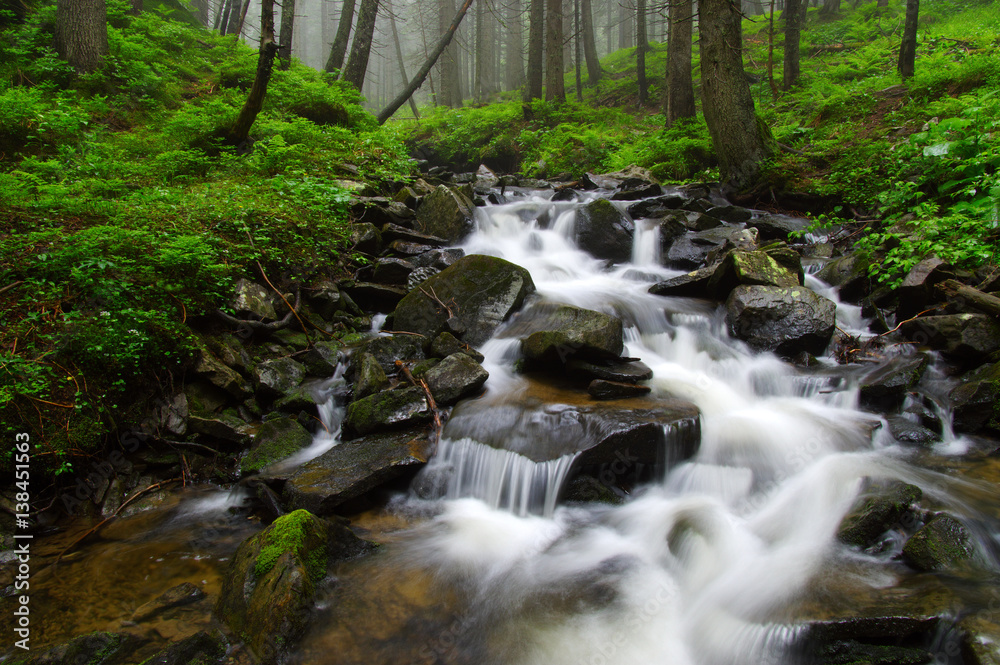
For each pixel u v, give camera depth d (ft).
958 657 9.12
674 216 31.45
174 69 44.83
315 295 22.50
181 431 16.43
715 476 15.35
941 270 21.68
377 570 12.54
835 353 21.18
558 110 66.18
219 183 27.91
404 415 16.87
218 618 11.09
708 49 37.76
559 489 14.71
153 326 16.99
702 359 20.53
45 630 10.79
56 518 14.25
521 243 30.73
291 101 43.01
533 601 11.76
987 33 55.52
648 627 11.12
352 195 28.81
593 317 19.43
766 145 37.78
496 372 19.49
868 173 32.50
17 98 30.19
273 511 14.38
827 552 12.30
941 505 12.77
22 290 16.42
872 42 67.97
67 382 15.05
